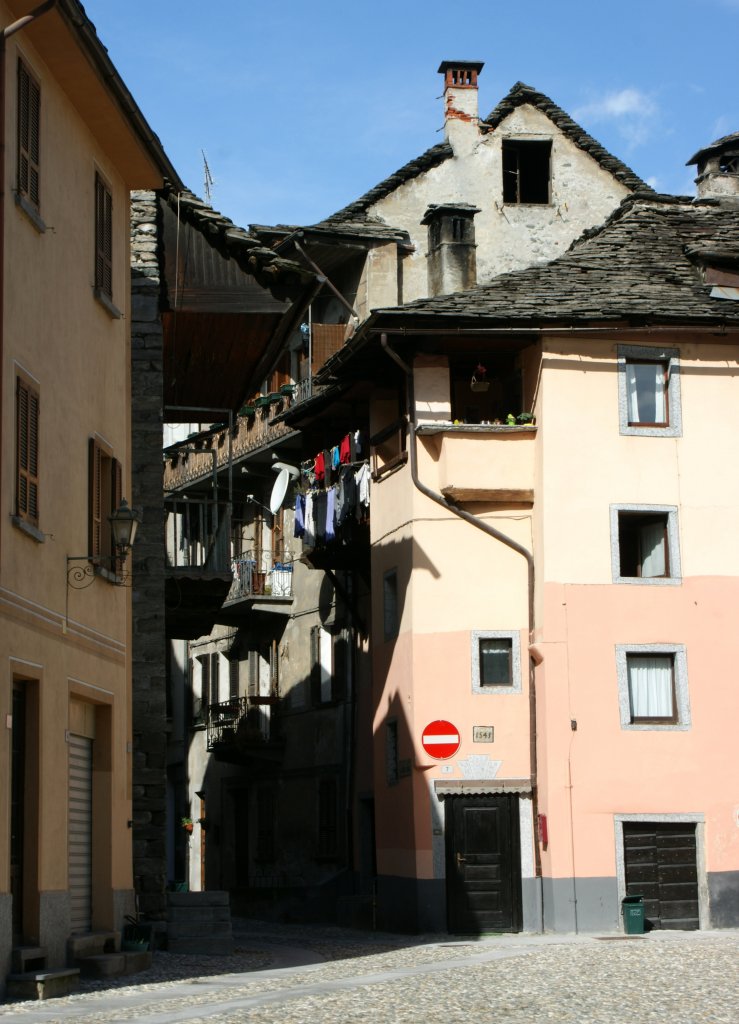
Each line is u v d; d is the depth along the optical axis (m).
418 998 14.34
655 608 26.17
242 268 23.89
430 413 26.98
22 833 16.53
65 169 18.61
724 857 25.61
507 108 37.25
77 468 18.66
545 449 26.28
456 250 35.06
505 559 26.88
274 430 37.72
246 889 38.59
